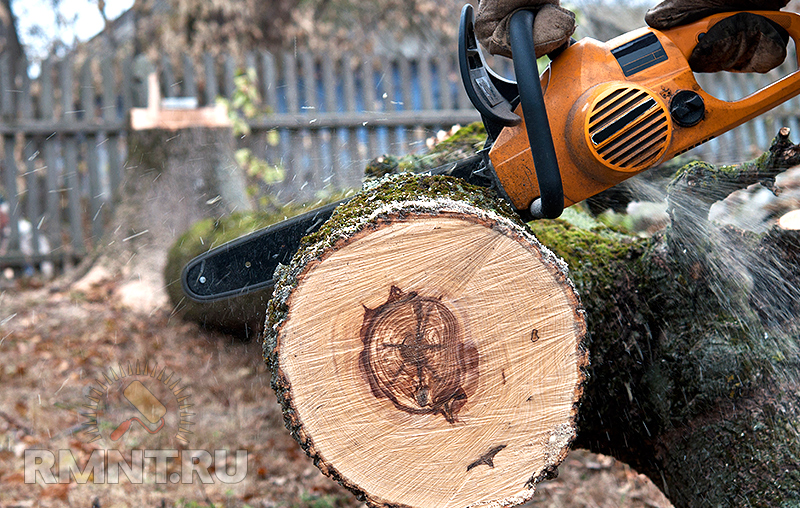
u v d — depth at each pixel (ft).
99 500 9.60
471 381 4.73
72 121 21.75
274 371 4.78
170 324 16.79
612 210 7.88
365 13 37.04
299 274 4.61
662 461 6.50
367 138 23.59
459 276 4.67
